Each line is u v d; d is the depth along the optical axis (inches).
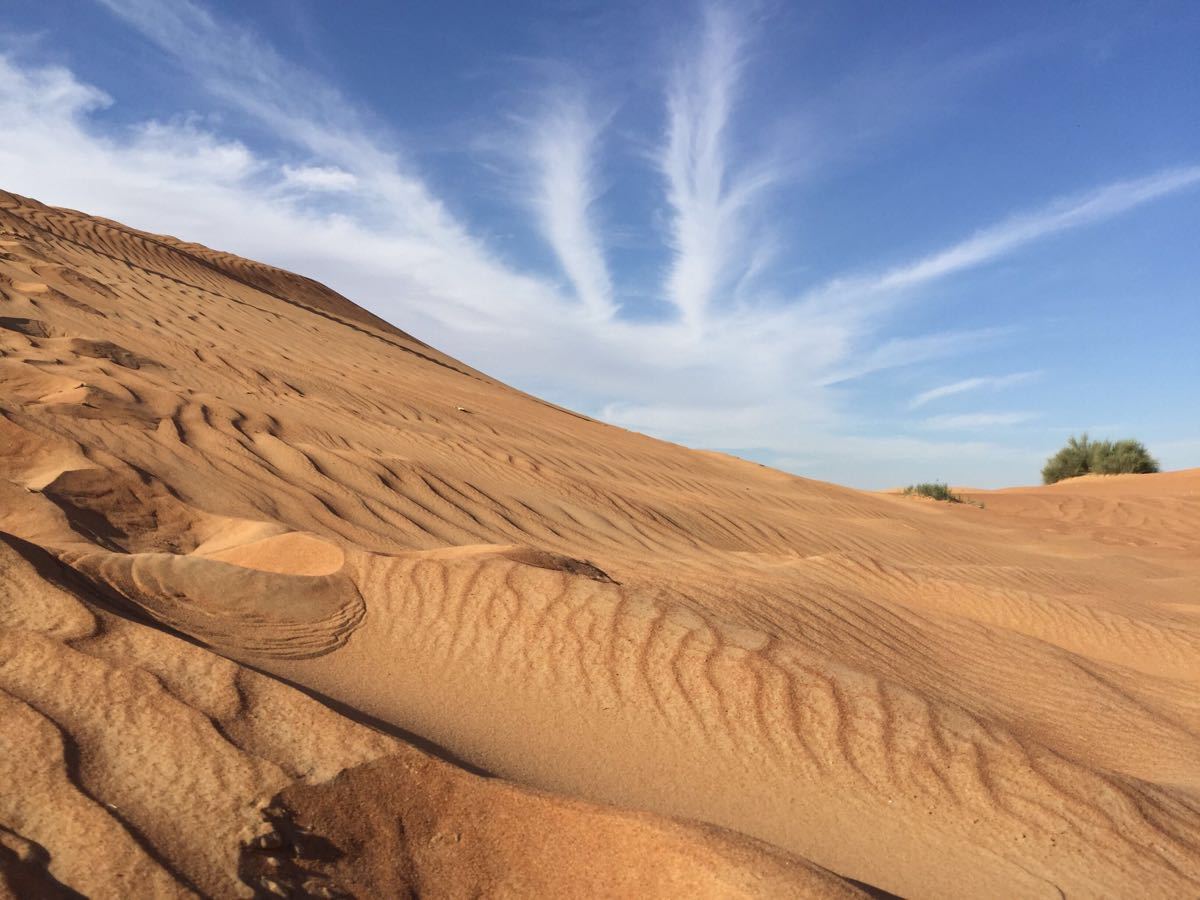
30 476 231.5
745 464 810.2
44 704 98.0
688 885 88.6
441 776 105.0
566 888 92.7
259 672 117.4
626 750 131.0
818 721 137.4
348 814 96.7
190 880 78.9
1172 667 244.2
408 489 327.6
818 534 477.4
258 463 299.4
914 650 196.2
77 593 127.3
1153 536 695.7
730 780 125.1
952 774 127.6
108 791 87.2
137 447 274.4
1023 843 115.0
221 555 200.8
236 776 95.5
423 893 91.7
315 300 1457.9
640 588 201.8
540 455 516.4
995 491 1051.3
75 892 73.2
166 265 1026.7
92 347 389.7
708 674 147.1
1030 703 175.2
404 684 144.4
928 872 108.3
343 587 171.5
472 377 1075.3
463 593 169.2
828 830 115.6
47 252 700.0
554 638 156.9
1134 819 121.1
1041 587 364.5
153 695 104.5
